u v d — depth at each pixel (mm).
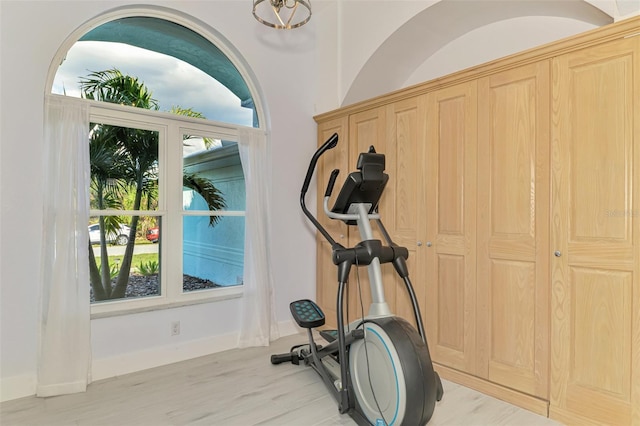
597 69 1951
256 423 2088
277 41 3605
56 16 2479
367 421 2000
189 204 3172
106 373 2664
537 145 2186
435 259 2709
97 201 2723
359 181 2162
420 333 2129
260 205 3385
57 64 2514
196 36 3217
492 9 2830
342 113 3504
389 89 3746
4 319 2301
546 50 2129
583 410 1990
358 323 2143
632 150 1840
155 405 2275
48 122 2447
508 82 2314
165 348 2945
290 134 3688
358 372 2070
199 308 3133
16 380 2326
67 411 2195
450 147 2623
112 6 2689
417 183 2834
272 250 3564
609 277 1915
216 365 2891
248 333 3303
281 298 3625
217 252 3344
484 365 2416
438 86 2691
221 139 3355
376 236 3160
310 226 3832
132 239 2887
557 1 2549
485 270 2422
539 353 2164
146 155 2947
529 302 2215
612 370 1896
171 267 3049
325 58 3768
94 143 2713
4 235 2305
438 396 2029
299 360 2932
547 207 2143
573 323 2037
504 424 2059
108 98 2777
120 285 2830
